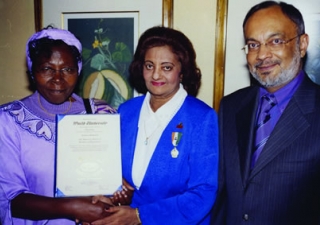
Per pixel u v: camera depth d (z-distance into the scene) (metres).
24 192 1.33
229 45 2.28
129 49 2.42
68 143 1.35
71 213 1.32
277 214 1.25
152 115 1.52
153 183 1.44
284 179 1.24
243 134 1.41
